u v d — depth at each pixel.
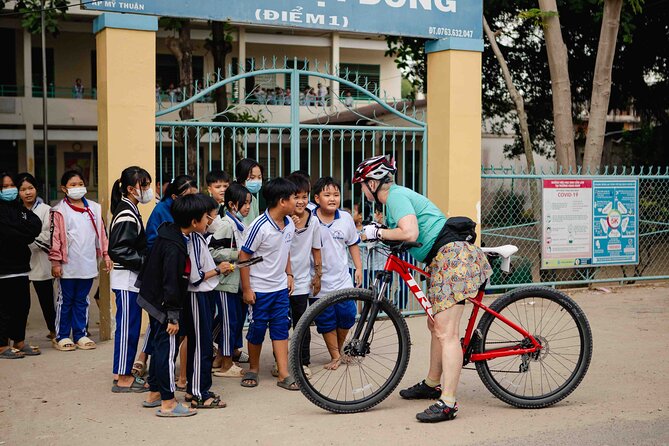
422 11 8.47
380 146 13.80
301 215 5.89
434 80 8.80
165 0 7.29
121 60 7.16
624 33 14.35
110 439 4.55
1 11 21.55
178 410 5.00
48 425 4.83
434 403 5.28
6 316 6.58
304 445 4.44
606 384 5.77
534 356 5.26
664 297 9.57
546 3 11.09
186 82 14.23
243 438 4.56
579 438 4.54
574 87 17.84
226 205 6.05
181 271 4.89
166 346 4.98
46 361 6.51
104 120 7.24
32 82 25.20
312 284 6.13
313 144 14.73
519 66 17.88
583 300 9.39
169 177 11.94
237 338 6.24
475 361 5.14
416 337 7.39
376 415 5.04
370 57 28.45
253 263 5.36
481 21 8.77
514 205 9.98
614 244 9.85
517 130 19.16
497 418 4.96
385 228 5.12
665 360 6.50
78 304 6.96
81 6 7.28
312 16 7.94
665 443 4.46
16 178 7.08
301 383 4.94
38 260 7.17
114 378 5.79
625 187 9.87
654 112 18.28
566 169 11.19
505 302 5.20
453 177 8.62
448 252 4.99
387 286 5.20
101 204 7.38
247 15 7.63
